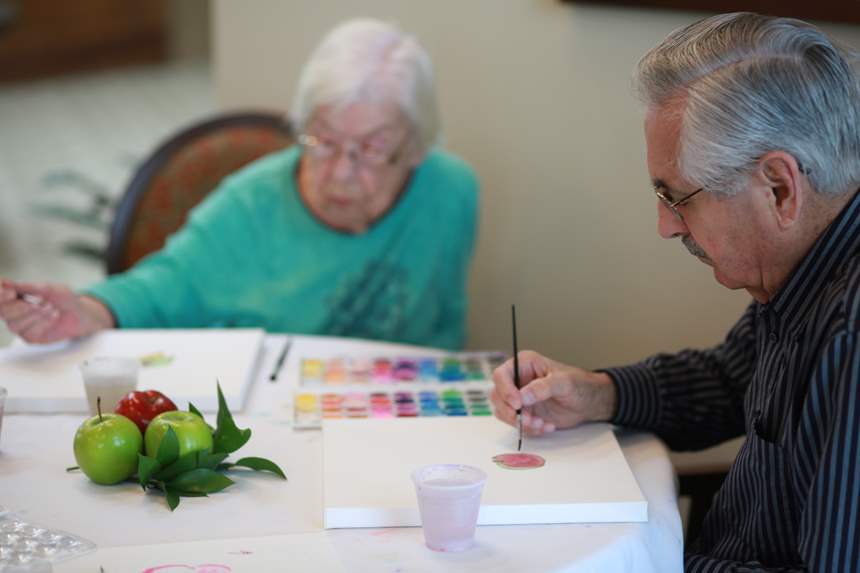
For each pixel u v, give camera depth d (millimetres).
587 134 2662
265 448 1510
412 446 1453
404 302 2375
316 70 2238
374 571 1158
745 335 1695
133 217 2779
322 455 1489
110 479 1370
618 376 1631
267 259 2373
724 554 1469
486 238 2855
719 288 2547
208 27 8883
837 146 1278
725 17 1354
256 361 1899
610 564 1216
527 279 2826
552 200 2752
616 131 2615
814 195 1306
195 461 1354
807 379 1316
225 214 2387
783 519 1376
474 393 1729
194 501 1334
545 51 2680
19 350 1887
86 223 3482
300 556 1190
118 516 1292
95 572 1148
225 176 2793
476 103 2803
